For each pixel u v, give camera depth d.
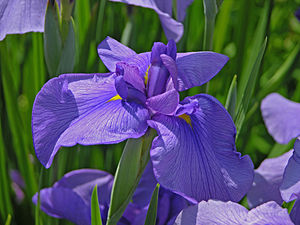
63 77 0.70
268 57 1.29
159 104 0.69
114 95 0.70
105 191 0.82
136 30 1.10
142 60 0.73
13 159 0.99
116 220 0.70
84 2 0.94
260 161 1.02
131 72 0.70
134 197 0.80
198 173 0.67
